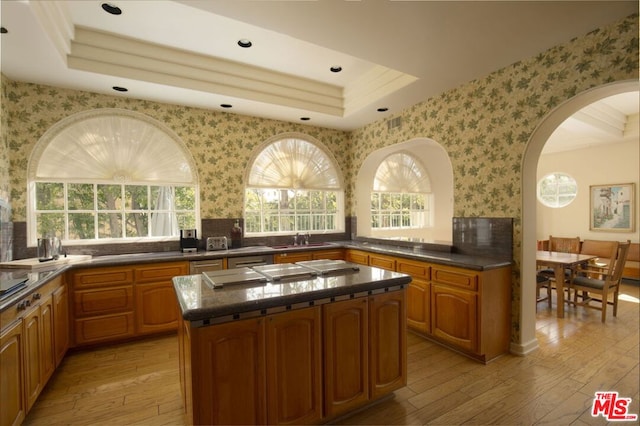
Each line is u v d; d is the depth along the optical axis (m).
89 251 3.43
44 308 2.28
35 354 2.09
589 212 6.17
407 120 3.96
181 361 1.91
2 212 2.86
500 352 2.80
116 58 2.94
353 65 3.47
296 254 4.10
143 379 2.50
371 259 3.94
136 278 3.17
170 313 3.32
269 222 4.68
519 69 2.77
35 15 2.04
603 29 2.25
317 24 2.21
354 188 5.06
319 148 4.91
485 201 3.07
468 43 2.47
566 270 4.41
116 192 3.68
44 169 3.27
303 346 1.78
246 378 1.62
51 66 2.77
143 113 3.65
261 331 1.65
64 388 2.38
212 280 1.94
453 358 2.79
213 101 3.70
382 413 2.03
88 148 3.45
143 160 3.70
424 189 6.69
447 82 3.21
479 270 2.63
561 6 2.03
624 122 5.34
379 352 2.06
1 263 2.71
